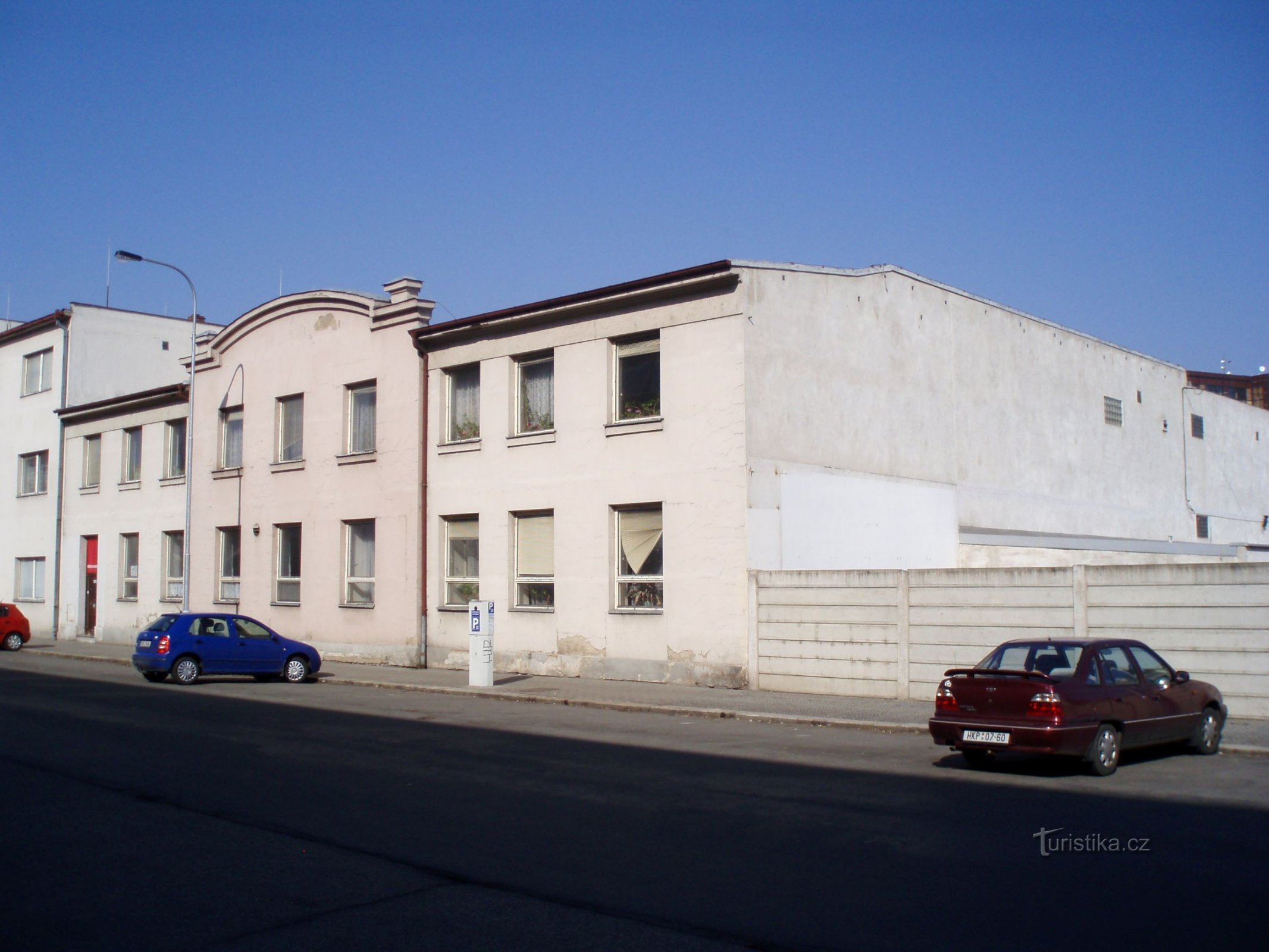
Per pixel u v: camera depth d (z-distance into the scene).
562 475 24.81
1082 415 34.16
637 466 23.39
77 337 42.78
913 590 19.75
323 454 30.78
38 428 43.72
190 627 25.19
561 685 22.86
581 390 24.56
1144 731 12.94
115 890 7.79
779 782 12.02
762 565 21.94
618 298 23.64
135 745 14.78
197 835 9.43
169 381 45.22
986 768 13.02
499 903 7.40
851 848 8.85
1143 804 10.68
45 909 7.36
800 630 21.00
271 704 20.48
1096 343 35.25
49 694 21.69
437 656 27.44
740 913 7.12
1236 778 12.27
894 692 19.86
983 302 29.94
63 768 12.87
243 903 7.45
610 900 7.45
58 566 42.12
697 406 22.48
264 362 33.03
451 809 10.49
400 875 8.12
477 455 26.77
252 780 12.12
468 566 27.27
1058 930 6.74
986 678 12.54
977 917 7.01
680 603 22.53
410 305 28.39
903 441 26.16
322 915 7.19
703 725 17.48
